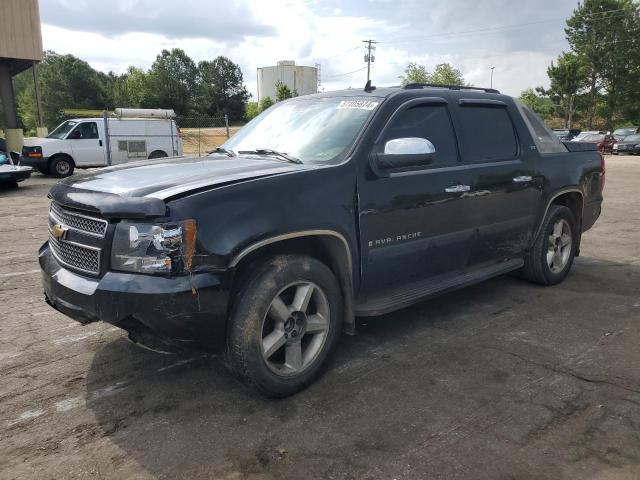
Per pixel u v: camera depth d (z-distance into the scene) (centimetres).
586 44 6034
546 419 300
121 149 1953
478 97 463
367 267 362
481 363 372
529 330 432
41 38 2117
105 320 284
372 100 394
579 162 554
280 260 312
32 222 934
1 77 2117
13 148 2142
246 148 416
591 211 582
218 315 288
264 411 312
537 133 517
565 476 252
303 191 321
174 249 275
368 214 355
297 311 321
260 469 259
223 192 292
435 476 252
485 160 448
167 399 327
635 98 5938
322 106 419
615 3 5897
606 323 447
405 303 383
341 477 253
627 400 321
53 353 392
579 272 604
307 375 333
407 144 350
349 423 298
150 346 304
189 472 257
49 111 7856
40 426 298
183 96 9294
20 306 491
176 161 387
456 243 424
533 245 520
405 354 387
